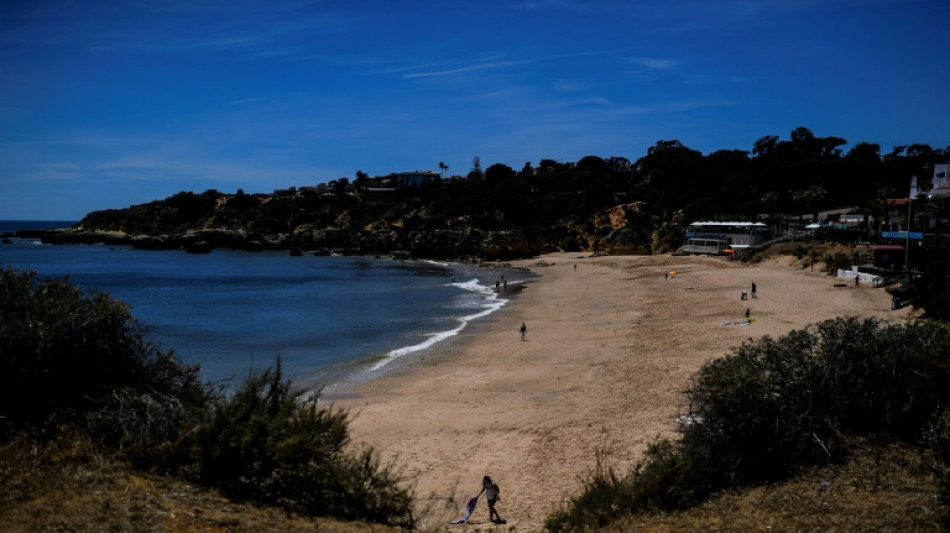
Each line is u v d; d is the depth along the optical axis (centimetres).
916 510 955
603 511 1141
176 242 14400
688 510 1088
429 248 12362
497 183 16225
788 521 971
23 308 1038
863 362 1341
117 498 814
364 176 19800
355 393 2694
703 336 3441
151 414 1007
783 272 6712
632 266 8856
